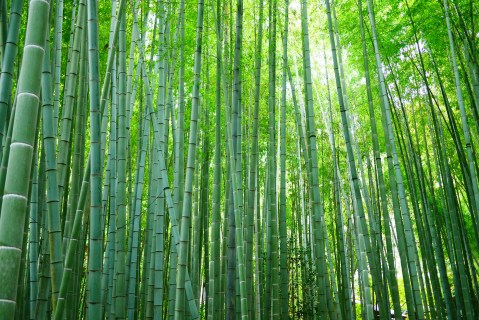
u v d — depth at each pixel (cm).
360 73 915
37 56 201
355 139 800
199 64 418
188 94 756
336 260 1002
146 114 573
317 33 919
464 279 643
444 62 806
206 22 597
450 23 671
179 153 500
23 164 192
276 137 990
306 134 784
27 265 444
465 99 819
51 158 292
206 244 686
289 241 899
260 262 730
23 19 450
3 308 179
